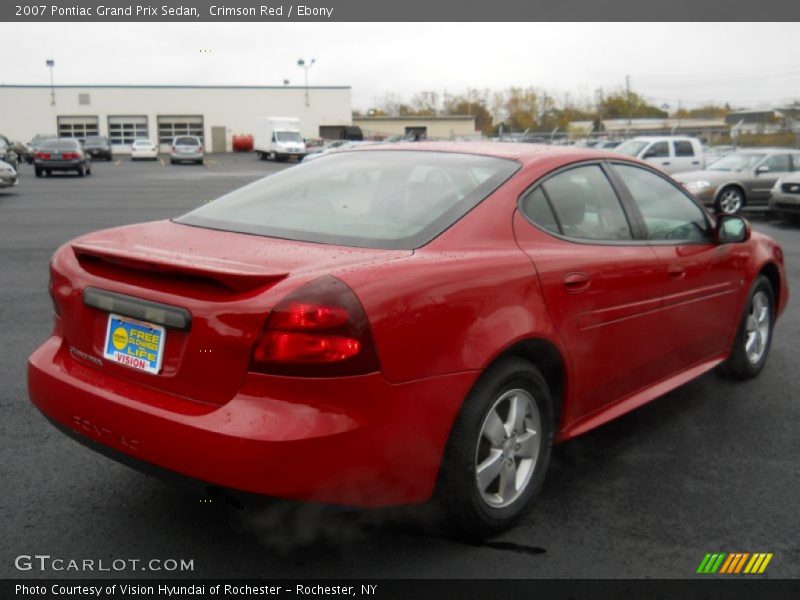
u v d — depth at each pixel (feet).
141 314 9.08
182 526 10.50
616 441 13.75
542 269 10.56
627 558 9.89
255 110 238.48
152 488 11.59
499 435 10.09
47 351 10.39
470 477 9.56
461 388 9.23
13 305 24.29
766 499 11.59
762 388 16.71
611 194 12.82
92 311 9.78
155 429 8.65
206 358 8.57
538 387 10.57
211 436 8.25
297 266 8.89
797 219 54.85
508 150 12.22
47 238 41.32
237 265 8.87
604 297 11.57
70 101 228.84
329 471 8.29
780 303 17.89
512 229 10.68
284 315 8.20
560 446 13.50
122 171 128.47
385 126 271.49
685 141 76.43
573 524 10.72
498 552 9.97
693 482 12.12
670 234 13.85
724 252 15.03
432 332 8.95
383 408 8.54
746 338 16.70
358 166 12.12
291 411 8.21
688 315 13.96
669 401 15.87
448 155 12.01
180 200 69.05
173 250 9.64
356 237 10.03
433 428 9.04
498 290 9.83
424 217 10.36
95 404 9.27
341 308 8.26
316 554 9.85
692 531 10.60
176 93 233.55
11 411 14.66
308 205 11.09
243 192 12.20
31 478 11.84
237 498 8.34
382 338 8.48
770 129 149.07
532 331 10.12
